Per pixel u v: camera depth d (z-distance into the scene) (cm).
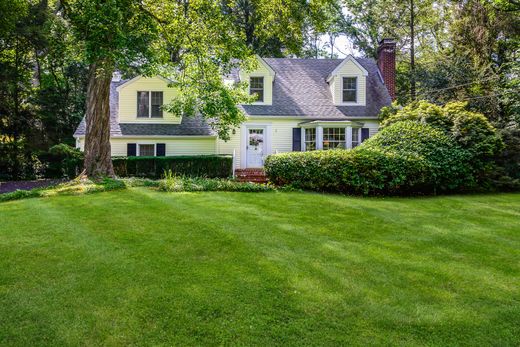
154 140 1617
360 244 509
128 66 880
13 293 340
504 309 324
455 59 1798
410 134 1118
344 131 1586
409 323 297
